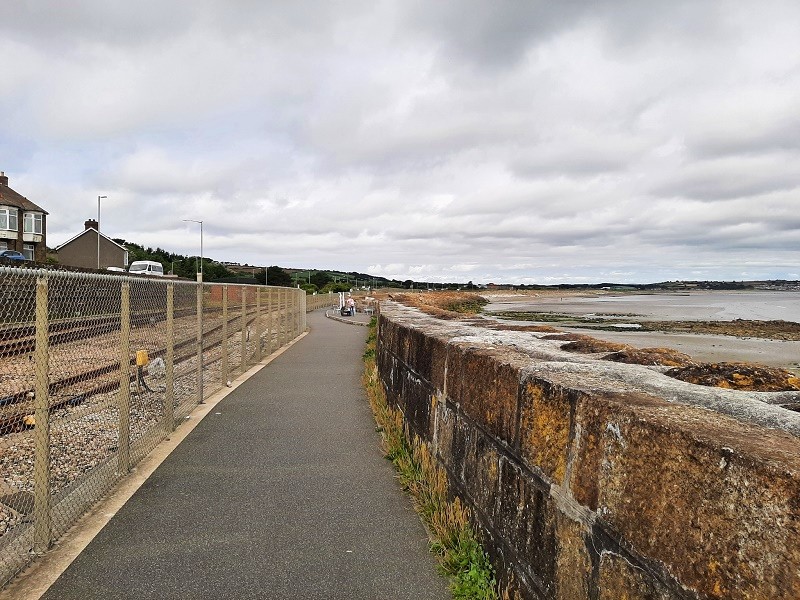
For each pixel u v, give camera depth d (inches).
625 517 72.7
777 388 98.4
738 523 54.6
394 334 288.5
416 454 205.8
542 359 123.9
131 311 229.5
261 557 142.5
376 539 152.9
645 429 69.9
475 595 119.6
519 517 107.0
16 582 129.4
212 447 240.2
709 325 1610.5
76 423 225.5
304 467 214.2
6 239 1984.5
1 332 148.9
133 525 161.2
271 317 576.4
